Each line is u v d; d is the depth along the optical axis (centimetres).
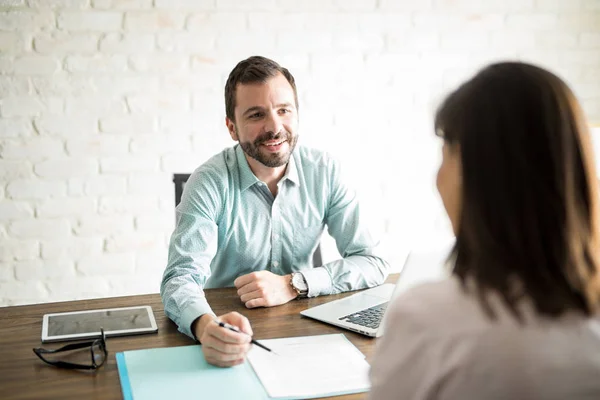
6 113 241
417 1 271
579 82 290
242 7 255
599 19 287
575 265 62
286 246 173
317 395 99
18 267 248
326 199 175
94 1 243
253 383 103
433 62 276
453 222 71
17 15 237
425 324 63
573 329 60
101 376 106
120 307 144
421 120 278
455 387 60
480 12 277
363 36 268
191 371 108
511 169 62
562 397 58
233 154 169
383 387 66
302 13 261
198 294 134
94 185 251
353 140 272
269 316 137
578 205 63
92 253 254
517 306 60
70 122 246
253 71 154
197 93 256
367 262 162
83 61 245
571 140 62
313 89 266
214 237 158
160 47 250
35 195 246
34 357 114
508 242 62
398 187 279
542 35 283
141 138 253
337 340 122
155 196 257
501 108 62
